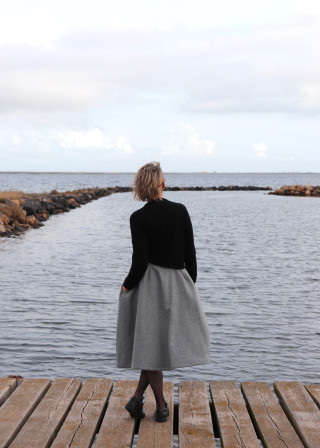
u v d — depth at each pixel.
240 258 18.81
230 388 4.86
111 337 9.13
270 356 8.26
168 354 3.91
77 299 11.97
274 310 11.09
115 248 21.45
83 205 56.69
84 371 7.60
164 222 4.00
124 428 4.09
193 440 3.89
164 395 4.71
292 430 4.02
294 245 22.98
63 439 3.88
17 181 180.38
